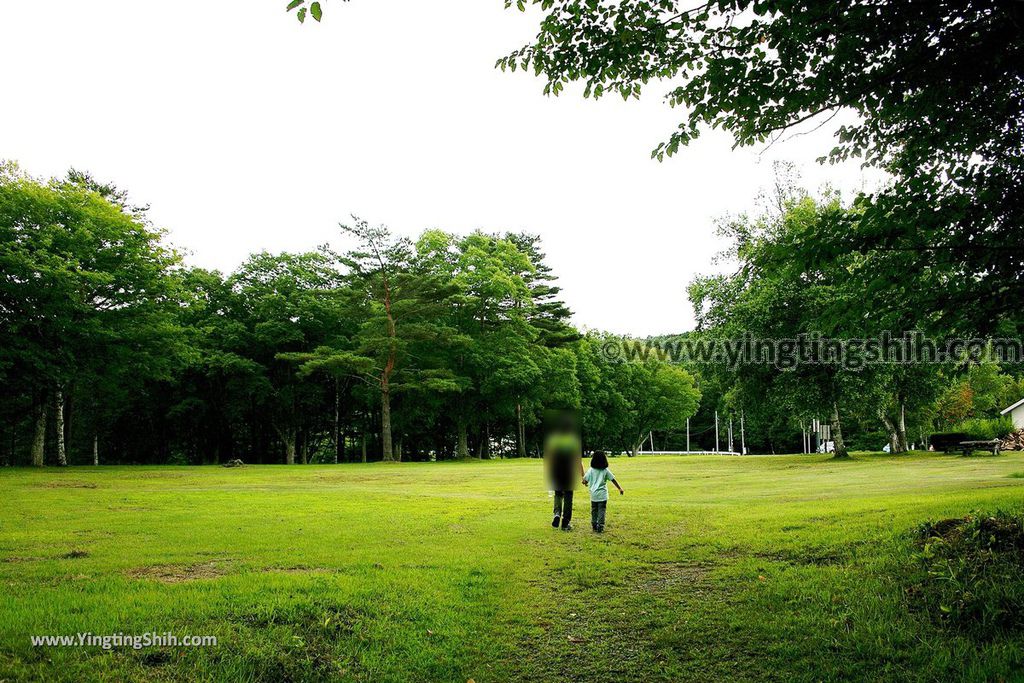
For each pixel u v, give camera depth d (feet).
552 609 21.62
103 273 88.33
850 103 18.39
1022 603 17.65
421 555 28.19
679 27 18.52
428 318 130.82
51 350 90.84
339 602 20.20
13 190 88.07
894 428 114.42
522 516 41.32
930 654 16.52
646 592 23.25
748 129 19.54
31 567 24.63
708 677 16.57
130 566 25.12
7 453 159.33
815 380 96.89
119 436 162.61
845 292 19.97
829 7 16.38
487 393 141.69
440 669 17.06
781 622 19.42
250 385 132.98
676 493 56.18
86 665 15.19
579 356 175.52
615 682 16.53
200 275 139.13
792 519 34.40
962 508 29.94
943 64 17.06
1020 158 17.66
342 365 122.01
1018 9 14.73
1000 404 183.73
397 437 163.53
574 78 20.48
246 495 55.47
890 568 22.25
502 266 147.02
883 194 17.99
